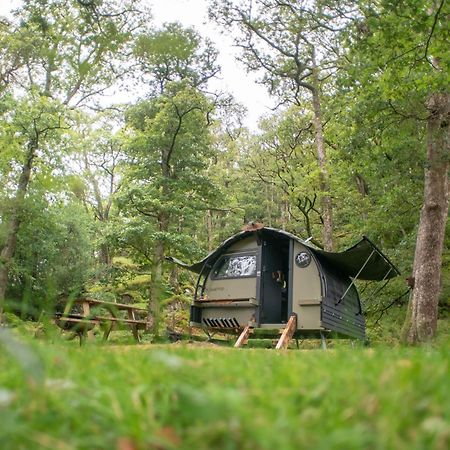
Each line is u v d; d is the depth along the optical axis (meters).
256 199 39.44
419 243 13.09
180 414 1.04
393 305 18.17
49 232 17.30
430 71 11.33
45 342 2.30
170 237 17.47
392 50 10.38
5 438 0.94
